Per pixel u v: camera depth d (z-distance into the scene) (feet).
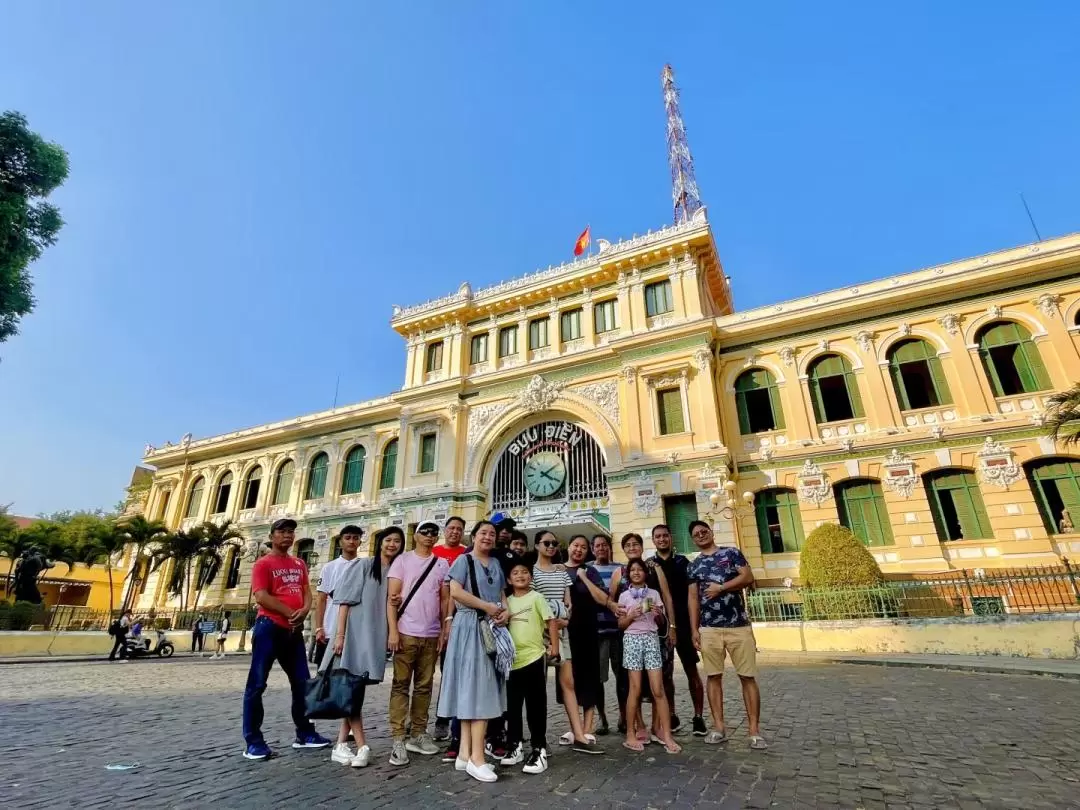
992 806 13.78
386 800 14.73
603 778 16.35
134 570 103.81
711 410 71.51
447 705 17.20
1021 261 64.54
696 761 17.92
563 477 79.77
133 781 16.47
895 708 25.63
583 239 95.91
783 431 71.72
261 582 20.45
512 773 17.04
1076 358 60.29
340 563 21.77
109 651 79.77
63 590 133.28
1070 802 13.94
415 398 96.32
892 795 14.58
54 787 15.90
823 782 15.66
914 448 64.54
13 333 61.36
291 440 115.75
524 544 22.77
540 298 92.99
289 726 25.03
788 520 68.33
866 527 65.10
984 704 26.09
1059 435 58.44
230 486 122.52
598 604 21.75
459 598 17.71
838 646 49.78
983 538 59.47
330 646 19.31
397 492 91.25
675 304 80.23
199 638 85.46
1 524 114.73
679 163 113.50
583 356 82.89
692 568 21.89
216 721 26.17
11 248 60.34
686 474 69.72
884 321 70.74
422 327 101.91
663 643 20.90
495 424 87.20
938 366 67.10
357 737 18.16
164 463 133.28
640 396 76.84
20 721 25.76
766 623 54.03
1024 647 42.63
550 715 27.32
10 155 61.05
